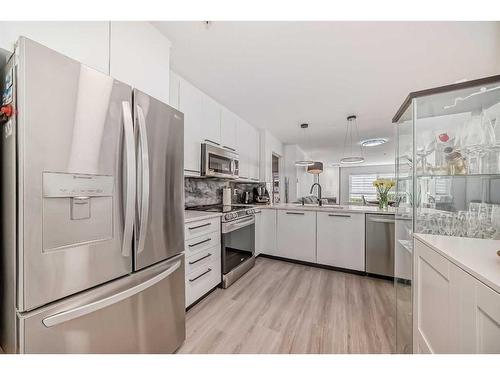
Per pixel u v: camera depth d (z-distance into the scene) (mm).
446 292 849
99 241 915
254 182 4113
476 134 1224
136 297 1088
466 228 1207
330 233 2895
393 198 2779
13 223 736
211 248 2186
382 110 3064
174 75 2012
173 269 1303
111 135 957
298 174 5988
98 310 912
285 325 1681
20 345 713
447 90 1175
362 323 1706
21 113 707
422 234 1191
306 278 2604
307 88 2379
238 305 1979
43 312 752
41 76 745
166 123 1287
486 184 1222
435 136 1325
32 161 723
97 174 903
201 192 2963
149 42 1428
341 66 1933
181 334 1425
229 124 3004
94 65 1123
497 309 589
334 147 5969
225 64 1913
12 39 873
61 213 798
